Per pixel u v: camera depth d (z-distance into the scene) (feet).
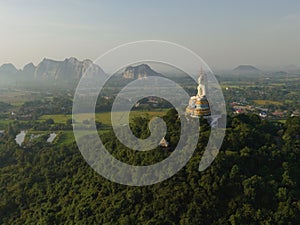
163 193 136.46
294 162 157.79
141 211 135.33
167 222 128.57
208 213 127.95
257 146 163.53
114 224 135.13
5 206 195.21
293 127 188.44
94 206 152.46
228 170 139.95
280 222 121.08
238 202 129.18
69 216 156.04
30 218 173.47
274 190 134.62
